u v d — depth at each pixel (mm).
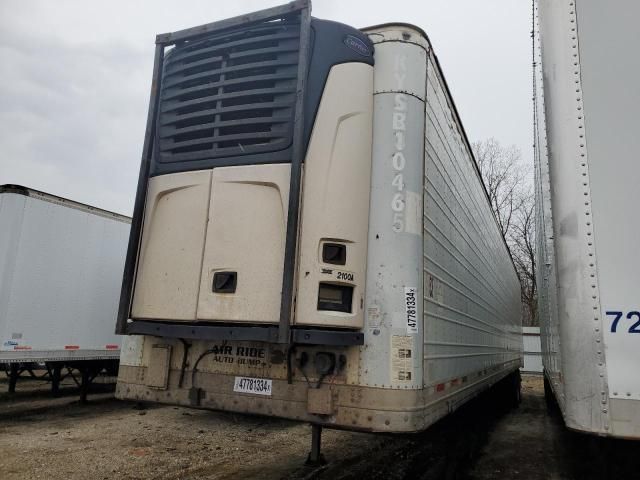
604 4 2689
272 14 3672
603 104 2598
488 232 8445
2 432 6746
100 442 6301
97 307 8797
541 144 3764
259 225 3467
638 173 2496
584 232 2508
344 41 3656
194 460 5547
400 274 3357
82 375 9312
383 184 3514
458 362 4898
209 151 3762
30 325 7594
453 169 5215
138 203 3934
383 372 3203
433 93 4215
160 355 3820
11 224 7430
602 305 2416
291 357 3395
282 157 3488
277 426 7602
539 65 3410
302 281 3248
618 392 2332
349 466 5371
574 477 4191
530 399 14391
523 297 31266
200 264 3607
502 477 5395
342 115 3523
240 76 3787
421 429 3244
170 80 4078
